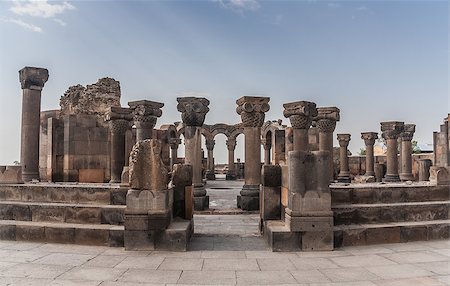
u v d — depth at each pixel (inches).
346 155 966.4
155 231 279.9
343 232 288.4
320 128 684.7
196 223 409.4
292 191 279.6
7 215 328.8
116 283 205.0
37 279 210.8
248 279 212.1
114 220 306.8
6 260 249.8
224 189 877.2
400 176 912.9
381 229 297.9
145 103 561.3
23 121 558.6
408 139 902.4
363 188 327.0
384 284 203.5
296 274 220.8
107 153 709.3
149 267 235.3
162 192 282.5
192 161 535.2
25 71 553.0
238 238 324.2
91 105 808.3
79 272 224.1
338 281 208.4
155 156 285.0
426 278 213.2
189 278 213.6
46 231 301.3
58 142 692.1
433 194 345.1
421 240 307.3
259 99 535.8
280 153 1000.9
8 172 360.2
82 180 687.7
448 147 824.3
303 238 276.1
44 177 697.6
